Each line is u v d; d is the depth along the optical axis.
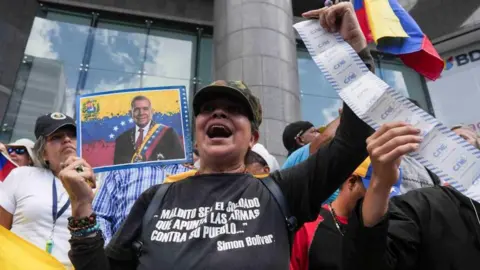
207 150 1.30
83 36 8.38
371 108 1.07
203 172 1.36
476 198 0.88
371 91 1.09
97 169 1.72
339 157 1.20
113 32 8.66
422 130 0.99
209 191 1.17
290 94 6.00
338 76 1.17
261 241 1.04
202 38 9.16
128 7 8.94
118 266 1.18
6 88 7.26
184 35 9.13
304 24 1.33
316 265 1.51
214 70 6.77
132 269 1.18
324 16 1.28
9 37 7.73
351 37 1.26
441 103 9.04
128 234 1.19
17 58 7.63
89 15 8.73
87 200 1.19
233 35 6.47
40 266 1.45
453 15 9.73
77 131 1.79
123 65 8.24
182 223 1.09
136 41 8.69
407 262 1.29
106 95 1.85
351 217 1.13
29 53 7.80
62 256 1.86
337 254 1.48
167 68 8.52
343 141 1.23
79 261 1.12
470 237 1.32
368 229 1.06
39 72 7.62
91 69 7.99
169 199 1.20
